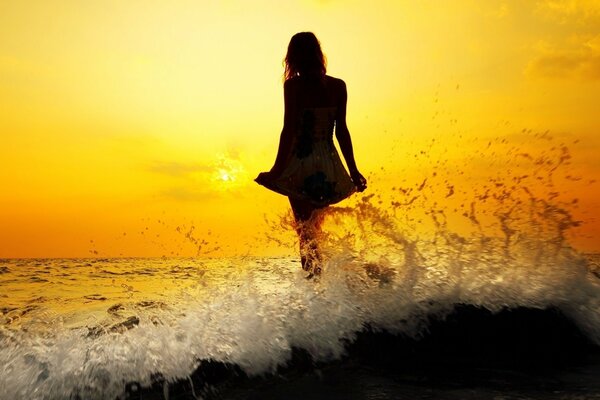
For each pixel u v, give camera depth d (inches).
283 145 130.6
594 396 64.2
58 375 75.1
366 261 105.1
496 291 97.0
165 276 305.4
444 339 87.6
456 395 66.1
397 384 71.7
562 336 89.5
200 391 70.7
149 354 81.5
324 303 95.1
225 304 97.3
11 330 96.5
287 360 80.2
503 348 87.1
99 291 233.6
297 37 134.2
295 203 131.9
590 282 99.3
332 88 134.8
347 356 83.4
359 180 139.1
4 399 68.4
